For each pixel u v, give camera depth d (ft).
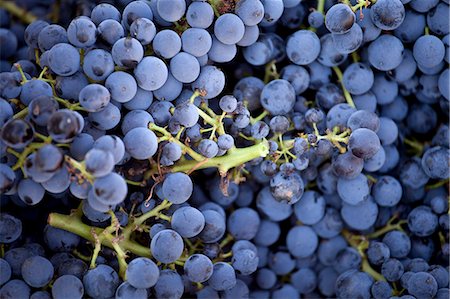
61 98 1.17
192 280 1.17
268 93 1.25
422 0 1.25
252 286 1.38
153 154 1.16
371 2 1.23
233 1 1.19
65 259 1.21
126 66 1.14
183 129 1.16
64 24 1.41
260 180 1.31
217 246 1.25
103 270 1.16
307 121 1.25
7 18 1.46
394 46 1.25
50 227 1.22
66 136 1.06
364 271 1.32
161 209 1.19
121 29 1.17
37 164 1.04
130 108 1.18
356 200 1.28
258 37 1.28
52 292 1.14
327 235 1.35
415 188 1.35
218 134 1.22
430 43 1.26
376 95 1.32
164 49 1.16
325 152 1.22
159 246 1.14
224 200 1.31
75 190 1.09
